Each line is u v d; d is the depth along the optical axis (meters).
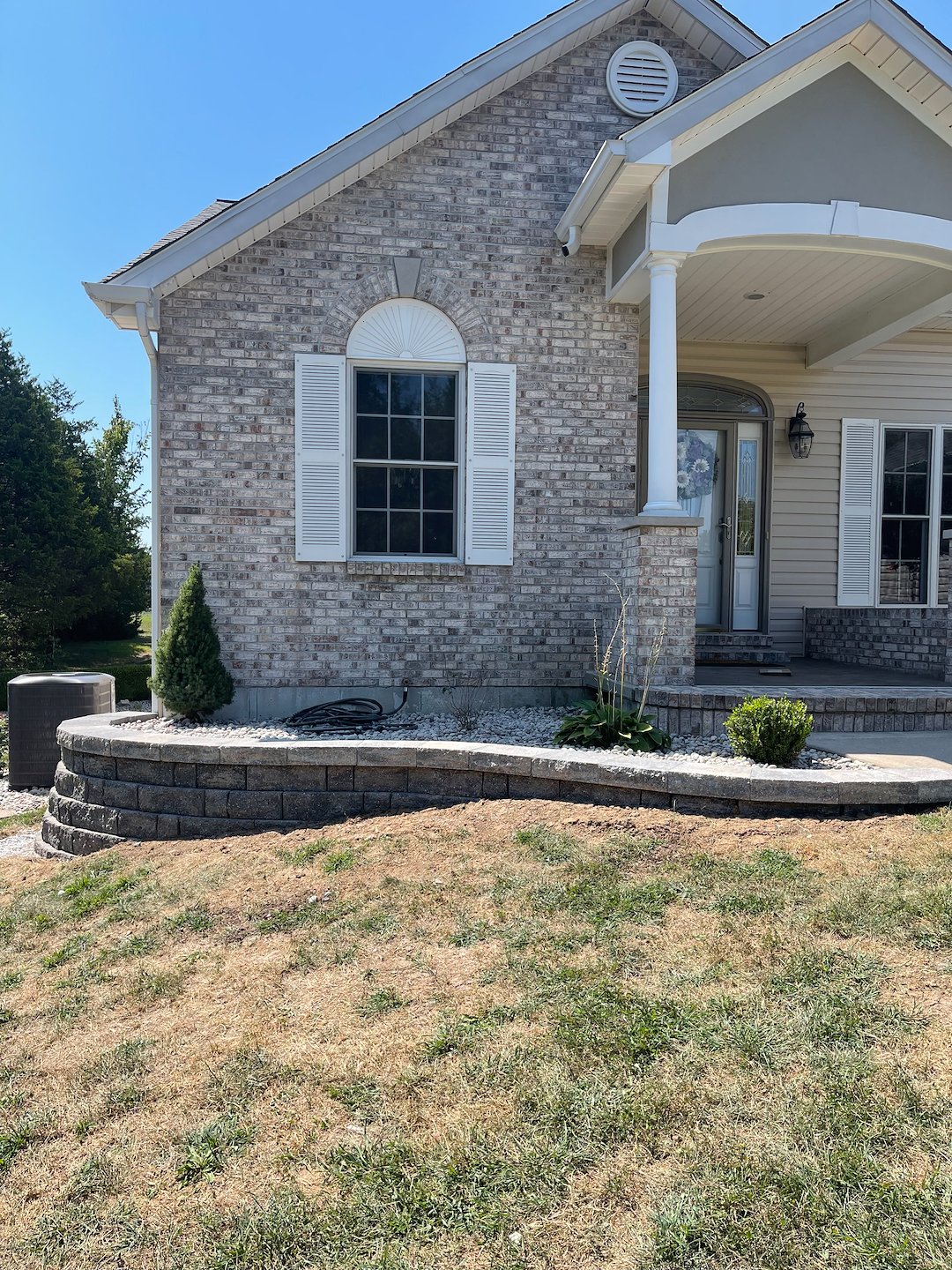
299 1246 2.06
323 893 4.19
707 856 4.04
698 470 10.84
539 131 8.32
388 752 5.38
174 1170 2.39
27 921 4.52
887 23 6.72
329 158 7.68
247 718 8.09
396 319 8.20
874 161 7.12
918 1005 2.73
